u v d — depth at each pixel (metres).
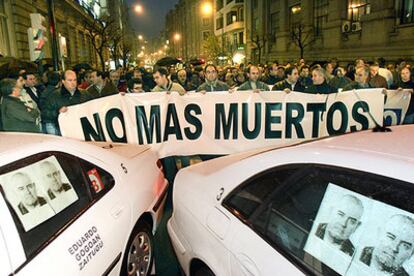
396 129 2.06
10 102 4.81
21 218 1.86
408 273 1.29
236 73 11.52
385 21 21.88
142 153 3.51
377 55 22.78
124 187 2.80
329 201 1.64
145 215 3.04
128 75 13.44
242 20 54.31
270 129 4.65
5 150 2.07
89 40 37.97
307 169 1.83
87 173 2.52
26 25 17.20
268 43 40.22
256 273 1.74
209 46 62.75
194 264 2.38
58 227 2.05
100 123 4.44
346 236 1.52
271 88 6.73
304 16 31.59
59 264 1.90
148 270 3.08
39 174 2.12
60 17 25.16
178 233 2.60
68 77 5.05
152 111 4.53
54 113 5.05
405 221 1.35
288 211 1.80
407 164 1.48
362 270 1.41
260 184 2.05
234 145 4.69
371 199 1.49
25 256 1.77
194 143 4.68
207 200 2.35
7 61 8.20
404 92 4.61
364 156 1.64
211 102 4.59
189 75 12.05
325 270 1.52
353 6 25.62
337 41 27.16
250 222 1.96
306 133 4.64
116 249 2.46
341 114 4.58
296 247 1.68
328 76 7.71
